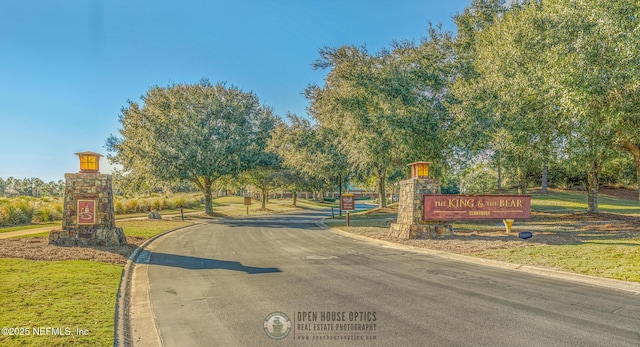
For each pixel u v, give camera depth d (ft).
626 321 20.49
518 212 57.21
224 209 175.22
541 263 35.76
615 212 96.07
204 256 43.24
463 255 41.73
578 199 126.11
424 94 76.38
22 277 28.40
